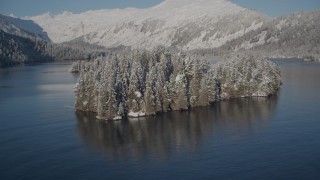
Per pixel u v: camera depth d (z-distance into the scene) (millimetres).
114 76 157750
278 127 134750
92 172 99625
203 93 172750
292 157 105750
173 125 141375
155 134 131125
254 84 196000
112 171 100188
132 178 95812
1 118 154875
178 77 168375
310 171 96625
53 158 109250
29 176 97250
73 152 114188
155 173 98375
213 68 197000
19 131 135250
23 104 184375
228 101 183125
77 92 171750
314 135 124062
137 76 160125
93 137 128375
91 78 168750
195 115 155750
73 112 164375
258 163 102375
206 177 94938
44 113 162875
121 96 156125
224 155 109000
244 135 127000
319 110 158500
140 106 156750
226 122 144000
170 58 185875
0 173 99062
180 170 99688
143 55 188000
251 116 152125
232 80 193125
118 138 127375
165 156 110000
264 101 181375
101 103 150750
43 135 130625
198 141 122375
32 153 113000
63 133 133000
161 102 162250
